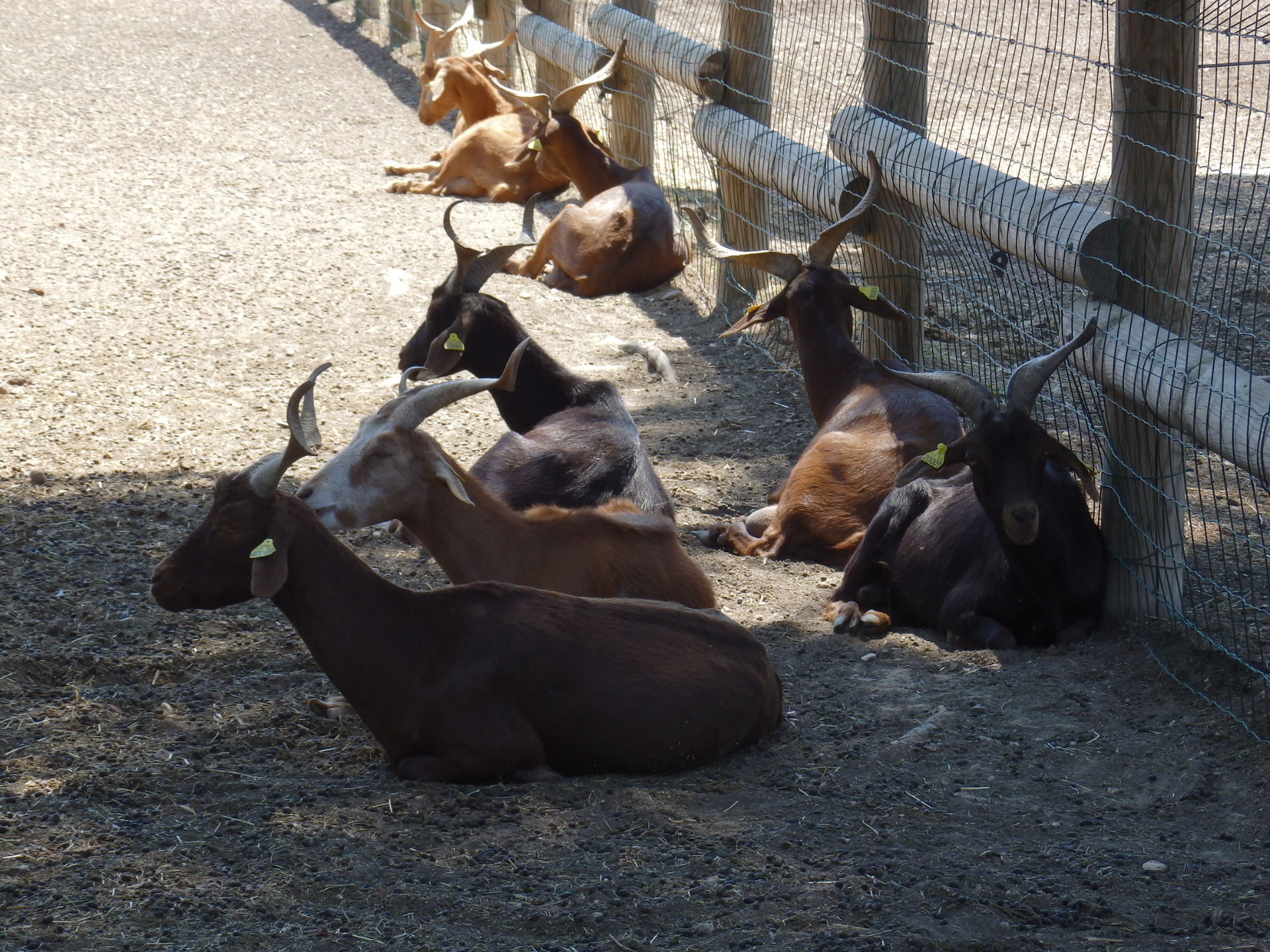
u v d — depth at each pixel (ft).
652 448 35.83
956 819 19.39
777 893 17.10
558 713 20.03
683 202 53.57
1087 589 25.44
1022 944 16.14
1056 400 36.99
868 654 25.48
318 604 20.21
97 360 40.32
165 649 24.61
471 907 16.66
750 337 43.65
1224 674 23.35
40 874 17.28
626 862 17.72
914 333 35.76
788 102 55.11
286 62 84.38
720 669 20.88
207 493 31.89
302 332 43.29
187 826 18.66
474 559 23.59
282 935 16.12
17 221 53.26
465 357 31.27
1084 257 25.09
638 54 50.47
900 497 27.48
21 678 23.16
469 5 67.21
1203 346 24.02
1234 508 31.24
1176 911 17.01
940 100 63.67
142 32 92.48
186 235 52.49
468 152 58.75
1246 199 50.72
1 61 82.84
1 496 31.14
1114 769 21.02
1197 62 24.30
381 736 20.47
